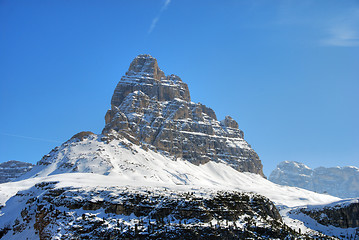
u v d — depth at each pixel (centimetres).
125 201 16762
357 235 19850
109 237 14700
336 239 19012
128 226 15250
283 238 15475
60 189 18762
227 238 14812
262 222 16525
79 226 15388
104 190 17950
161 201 16938
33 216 17588
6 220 18900
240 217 16812
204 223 15525
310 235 18838
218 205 16925
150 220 15875
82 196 17412
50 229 15700
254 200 18612
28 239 16150
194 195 17850
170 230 14750
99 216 16188
